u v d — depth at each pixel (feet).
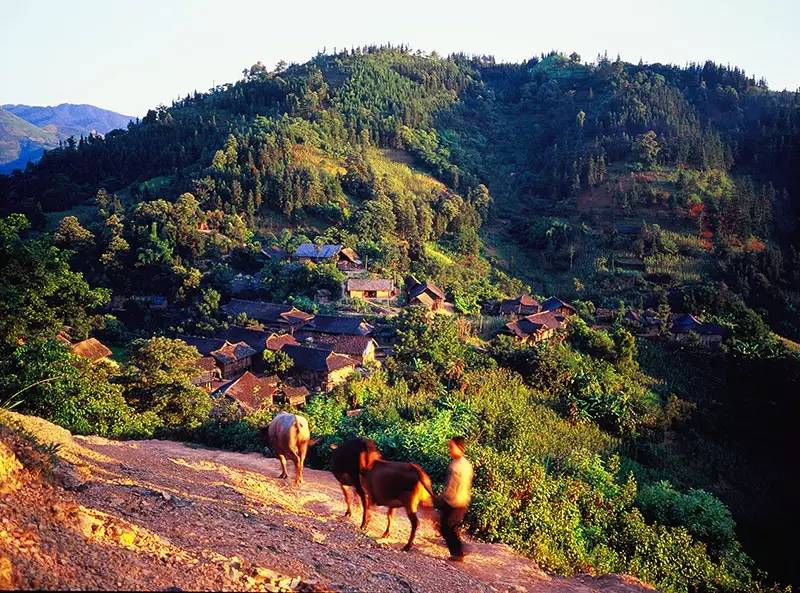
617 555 44.01
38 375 51.03
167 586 13.94
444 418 74.69
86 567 13.75
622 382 161.17
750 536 113.91
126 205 251.39
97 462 28.89
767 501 128.26
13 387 49.70
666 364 183.83
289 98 347.36
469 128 436.76
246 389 124.67
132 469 29.45
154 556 15.61
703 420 152.56
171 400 74.02
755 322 202.18
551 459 73.46
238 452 53.11
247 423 57.11
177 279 195.62
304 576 17.88
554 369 150.10
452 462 26.00
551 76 506.07
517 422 102.37
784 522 120.16
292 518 25.90
